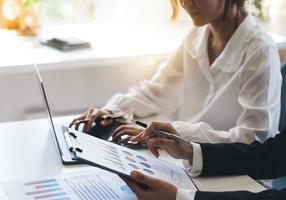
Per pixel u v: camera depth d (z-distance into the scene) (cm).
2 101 250
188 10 166
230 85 167
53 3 301
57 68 248
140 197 114
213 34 181
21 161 141
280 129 173
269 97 157
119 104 185
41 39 276
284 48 257
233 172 137
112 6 309
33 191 119
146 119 184
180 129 151
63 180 126
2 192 118
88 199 115
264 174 140
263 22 283
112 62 254
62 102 255
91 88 257
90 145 133
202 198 113
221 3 167
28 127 170
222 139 149
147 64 258
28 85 249
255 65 159
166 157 148
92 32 292
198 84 182
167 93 194
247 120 154
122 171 116
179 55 195
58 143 148
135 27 301
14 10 286
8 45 270
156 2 297
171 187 115
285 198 113
